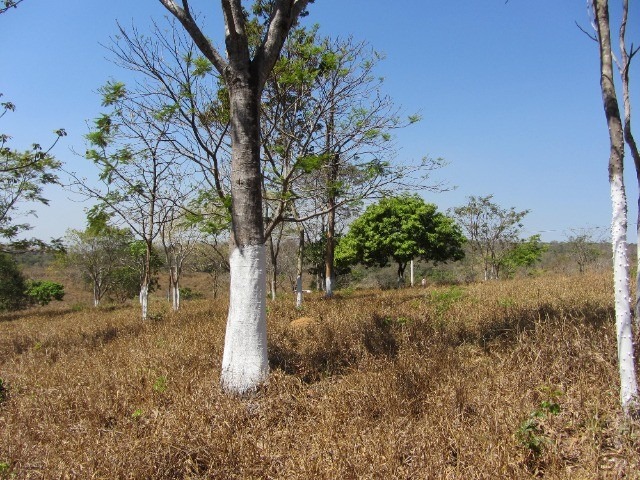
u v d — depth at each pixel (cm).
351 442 354
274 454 370
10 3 800
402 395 443
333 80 917
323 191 877
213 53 530
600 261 2333
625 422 363
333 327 779
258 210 524
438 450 342
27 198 1461
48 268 3194
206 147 822
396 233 2439
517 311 786
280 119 903
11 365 762
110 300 3278
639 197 619
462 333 694
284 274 2645
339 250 2627
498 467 316
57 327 1455
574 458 350
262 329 516
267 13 927
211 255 2277
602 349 505
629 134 621
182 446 374
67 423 464
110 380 566
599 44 436
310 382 538
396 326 743
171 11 527
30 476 365
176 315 1367
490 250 2675
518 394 430
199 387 504
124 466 349
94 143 841
